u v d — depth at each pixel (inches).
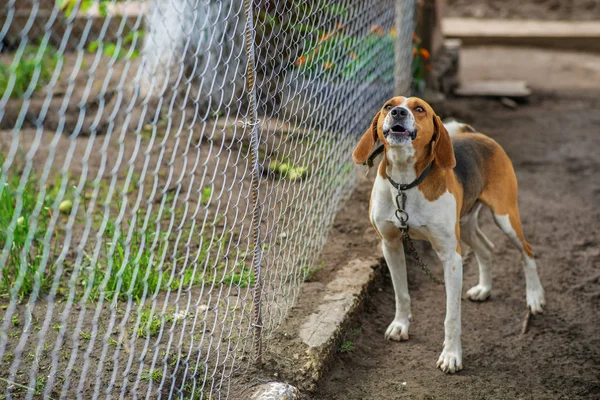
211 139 119.0
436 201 140.1
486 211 231.6
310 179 166.1
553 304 178.5
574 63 482.9
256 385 128.0
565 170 276.7
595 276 192.5
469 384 143.6
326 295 161.0
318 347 140.7
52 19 79.3
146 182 201.9
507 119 346.6
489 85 392.5
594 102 381.1
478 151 161.0
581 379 146.9
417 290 184.4
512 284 188.5
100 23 349.7
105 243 159.5
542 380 146.5
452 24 561.0
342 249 185.5
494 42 533.6
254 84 120.7
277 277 158.6
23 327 135.3
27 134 248.8
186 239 173.2
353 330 157.1
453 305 145.9
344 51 187.5
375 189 145.9
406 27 267.6
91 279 94.8
